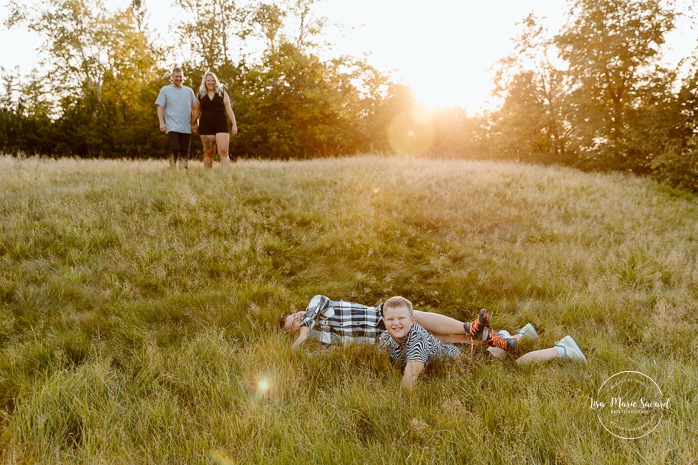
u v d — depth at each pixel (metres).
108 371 3.41
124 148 22.38
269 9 29.45
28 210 6.68
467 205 8.85
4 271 5.14
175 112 10.05
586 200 10.17
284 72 28.61
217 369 3.50
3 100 23.47
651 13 20.69
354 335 4.26
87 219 6.43
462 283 5.58
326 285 5.45
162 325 4.30
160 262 5.55
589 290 5.33
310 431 2.75
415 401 3.14
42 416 2.84
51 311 4.53
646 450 2.52
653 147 18.36
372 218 7.39
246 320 4.44
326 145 29.66
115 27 31.69
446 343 4.16
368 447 2.70
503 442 2.59
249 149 25.94
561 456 2.52
